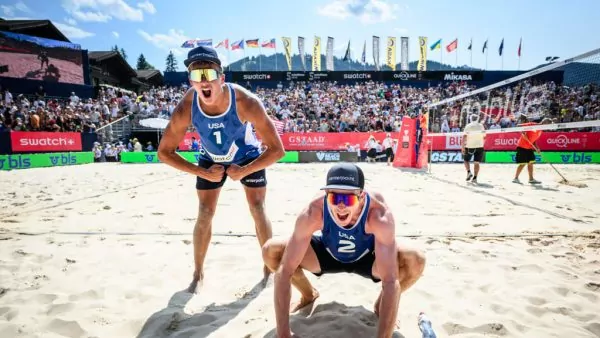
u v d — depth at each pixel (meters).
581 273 3.15
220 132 2.76
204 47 2.46
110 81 29.14
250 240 4.13
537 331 2.28
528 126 8.22
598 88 20.00
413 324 2.37
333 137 17.73
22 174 11.25
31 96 19.64
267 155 2.79
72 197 7.00
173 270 3.25
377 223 1.96
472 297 2.72
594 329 2.31
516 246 3.86
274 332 2.25
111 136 18.88
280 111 22.56
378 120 20.58
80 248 3.82
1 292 2.79
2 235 4.25
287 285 2.04
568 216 5.27
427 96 25.81
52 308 2.53
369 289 2.87
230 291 2.88
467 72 26.62
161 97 24.75
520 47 26.95
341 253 2.19
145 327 2.33
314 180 9.59
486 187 8.16
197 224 2.96
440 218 5.16
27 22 22.27
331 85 27.50
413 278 2.28
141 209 5.84
